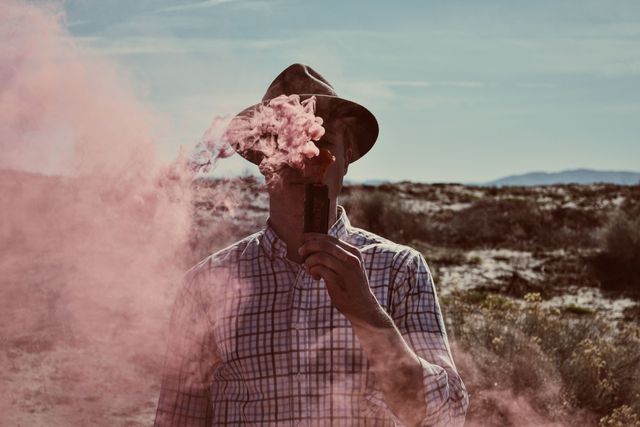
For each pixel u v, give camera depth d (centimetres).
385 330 148
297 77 190
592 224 2286
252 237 188
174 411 186
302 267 176
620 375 704
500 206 2383
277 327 175
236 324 177
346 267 146
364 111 184
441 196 3052
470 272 1598
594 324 902
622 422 606
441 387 155
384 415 170
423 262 181
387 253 178
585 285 1528
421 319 173
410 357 151
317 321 173
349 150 194
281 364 173
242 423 175
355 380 169
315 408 170
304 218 152
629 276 1562
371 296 149
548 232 2139
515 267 1670
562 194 3159
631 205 2606
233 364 177
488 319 775
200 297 184
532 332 777
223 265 183
